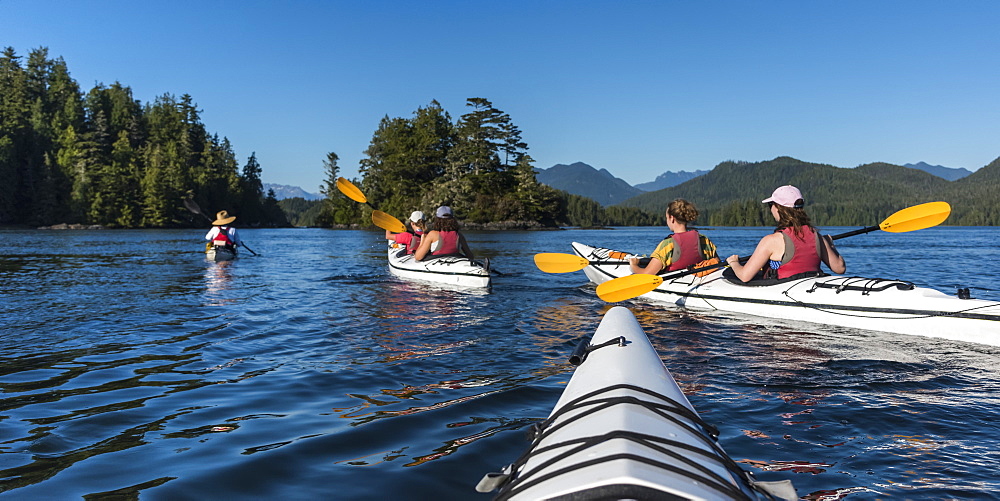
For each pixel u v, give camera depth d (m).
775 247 5.64
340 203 93.81
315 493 2.02
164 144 98.62
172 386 3.42
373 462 2.29
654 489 0.97
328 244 27.77
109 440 2.55
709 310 6.19
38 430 2.67
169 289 8.20
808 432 2.56
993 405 2.95
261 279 9.68
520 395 3.19
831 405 2.95
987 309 4.46
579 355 2.05
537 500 1.01
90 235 41.00
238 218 100.56
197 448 2.45
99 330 5.16
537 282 9.07
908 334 4.86
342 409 2.98
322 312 6.18
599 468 1.06
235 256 15.70
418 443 2.49
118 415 2.90
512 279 9.51
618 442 1.17
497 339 4.77
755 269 5.66
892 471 2.14
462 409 2.95
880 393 3.17
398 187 85.75
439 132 90.75
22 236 37.53
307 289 8.22
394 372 3.73
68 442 2.52
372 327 5.32
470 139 88.44
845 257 16.62
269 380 3.55
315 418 2.84
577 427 1.36
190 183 89.00
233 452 2.40
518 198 84.56
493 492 2.02
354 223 90.12
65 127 91.69
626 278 5.31
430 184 85.56
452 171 85.12
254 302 6.93
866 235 40.59
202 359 4.10
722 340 4.67
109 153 94.94
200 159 100.25
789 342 4.60
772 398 3.08
